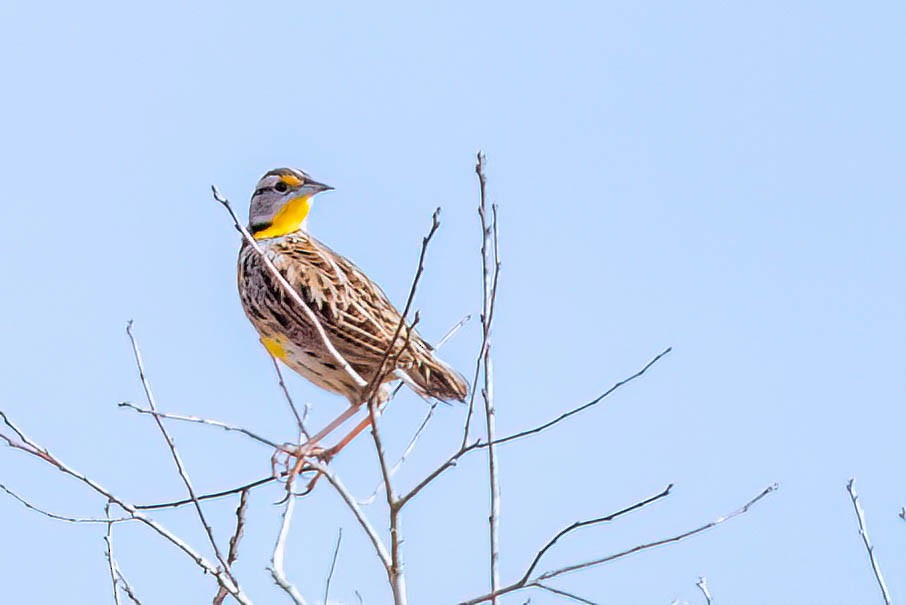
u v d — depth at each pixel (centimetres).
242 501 923
